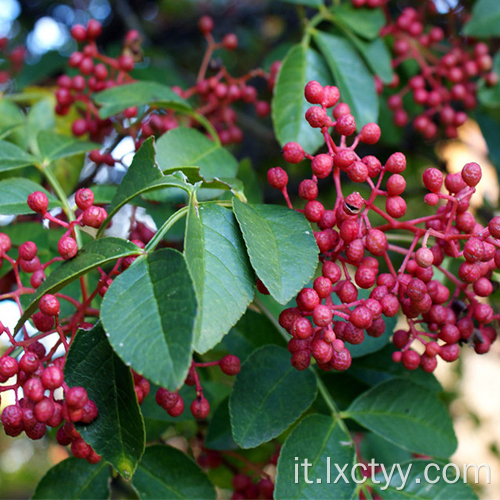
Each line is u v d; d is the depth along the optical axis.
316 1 0.32
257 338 0.28
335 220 0.23
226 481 0.33
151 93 0.29
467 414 0.67
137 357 0.19
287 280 0.21
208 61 0.35
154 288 0.20
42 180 0.33
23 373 0.21
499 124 0.43
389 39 0.36
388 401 0.26
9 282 0.31
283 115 0.30
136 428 0.21
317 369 0.27
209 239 0.21
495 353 0.63
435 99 0.35
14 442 0.90
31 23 0.55
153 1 0.60
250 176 0.32
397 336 0.24
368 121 0.31
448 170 0.48
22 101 0.35
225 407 0.28
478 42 0.38
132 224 0.30
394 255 0.35
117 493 0.35
